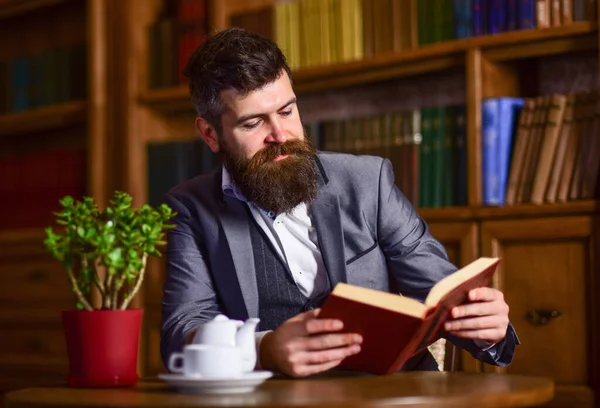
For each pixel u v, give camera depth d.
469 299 1.71
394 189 2.15
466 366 2.76
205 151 3.42
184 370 1.52
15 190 4.01
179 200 2.17
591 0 2.62
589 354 2.56
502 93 2.88
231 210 2.11
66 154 3.88
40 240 3.84
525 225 2.67
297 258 2.11
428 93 3.27
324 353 1.58
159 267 3.43
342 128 3.07
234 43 2.01
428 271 2.01
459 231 2.80
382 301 1.50
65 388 1.62
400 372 1.79
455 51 2.82
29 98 4.03
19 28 4.45
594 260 2.55
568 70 2.96
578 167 2.61
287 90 2.00
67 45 4.25
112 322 1.62
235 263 2.05
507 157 2.75
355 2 3.04
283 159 1.98
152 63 3.61
